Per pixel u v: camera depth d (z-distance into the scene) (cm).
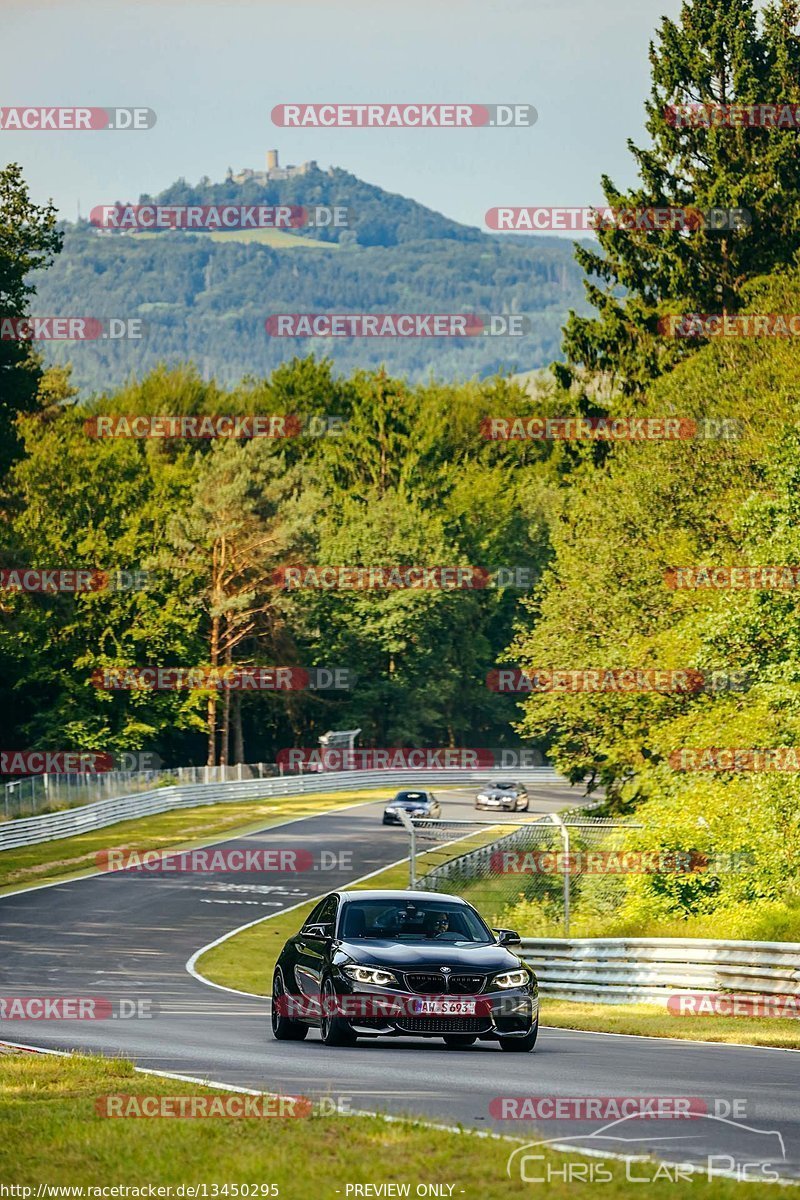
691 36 14738
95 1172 1930
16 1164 1983
